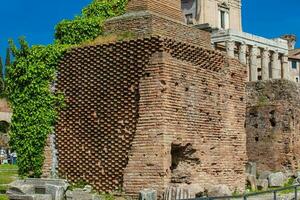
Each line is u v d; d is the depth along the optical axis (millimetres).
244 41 101562
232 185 32281
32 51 31328
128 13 32219
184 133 28781
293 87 45375
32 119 30938
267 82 45562
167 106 27781
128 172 27859
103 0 33688
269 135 44781
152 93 27797
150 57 28109
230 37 98875
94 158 29312
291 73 124562
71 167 30047
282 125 44562
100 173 29031
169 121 27812
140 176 27547
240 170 33125
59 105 30688
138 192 27469
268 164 44594
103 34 31078
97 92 29594
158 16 29547
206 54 30922
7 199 26094
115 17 31141
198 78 30188
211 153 30781
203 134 30219
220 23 111438
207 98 30766
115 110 28891
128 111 28469
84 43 30906
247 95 46281
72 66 30562
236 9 115062
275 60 109062
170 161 27703
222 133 31781
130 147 28141
